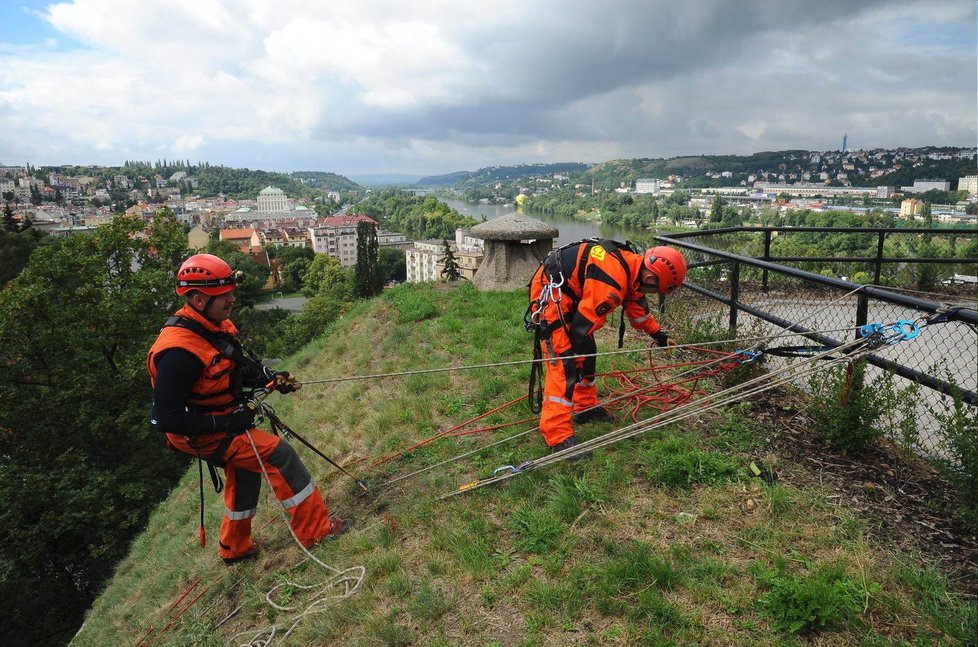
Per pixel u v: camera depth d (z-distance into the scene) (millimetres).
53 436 17109
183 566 5359
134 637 4703
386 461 5051
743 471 3848
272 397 9242
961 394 3568
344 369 8281
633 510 3607
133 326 18625
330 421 6645
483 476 4305
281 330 59469
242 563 4488
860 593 2777
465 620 3037
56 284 18453
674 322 6863
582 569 3158
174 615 4578
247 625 3875
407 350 7699
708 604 2855
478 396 5766
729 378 5176
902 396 3867
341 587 3691
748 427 4457
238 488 4211
